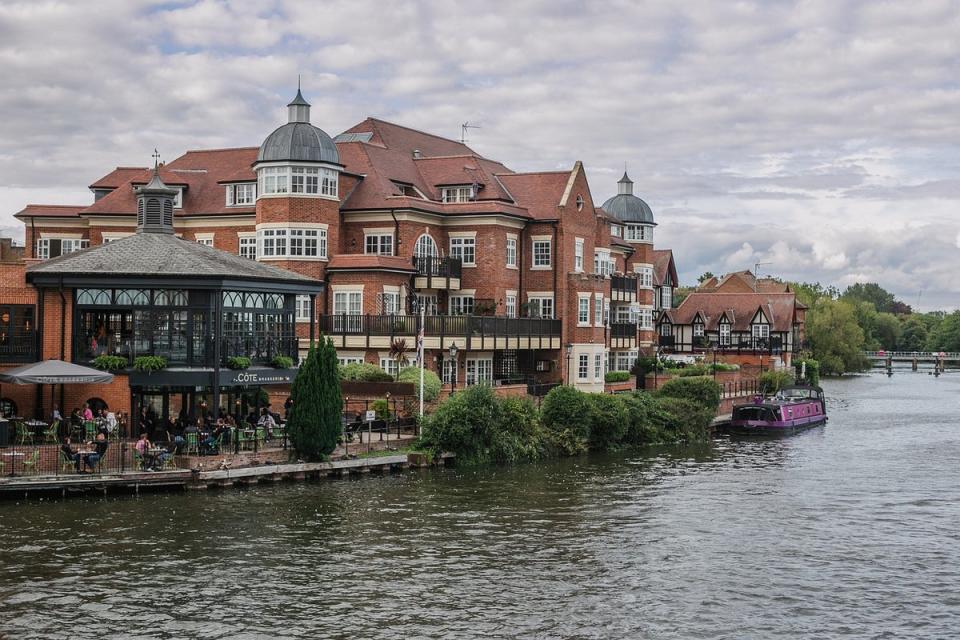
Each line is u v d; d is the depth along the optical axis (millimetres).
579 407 57188
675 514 40469
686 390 69500
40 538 33969
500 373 67688
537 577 31422
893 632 27141
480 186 72312
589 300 71688
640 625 27375
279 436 47625
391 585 30328
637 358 86562
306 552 33469
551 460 54125
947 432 72125
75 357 45969
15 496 39000
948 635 26953
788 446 63188
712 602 29359
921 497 44625
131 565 31453
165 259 46750
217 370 45312
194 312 45844
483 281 68375
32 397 45219
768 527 38438
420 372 51531
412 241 66812
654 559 33656
